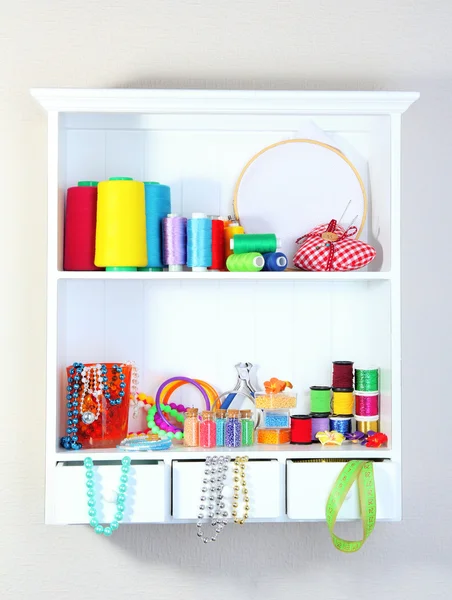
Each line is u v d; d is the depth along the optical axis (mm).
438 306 1701
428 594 1698
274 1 1695
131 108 1492
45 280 1650
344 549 1463
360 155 1673
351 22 1702
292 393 1559
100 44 1672
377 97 1500
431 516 1698
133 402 1583
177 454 1466
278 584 1685
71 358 1617
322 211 1624
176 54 1684
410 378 1697
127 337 1631
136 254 1480
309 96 1492
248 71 1693
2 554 1638
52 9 1664
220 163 1653
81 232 1508
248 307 1655
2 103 1651
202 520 1454
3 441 1641
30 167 1654
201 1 1687
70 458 1447
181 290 1645
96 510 1431
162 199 1545
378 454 1491
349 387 1591
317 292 1664
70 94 1458
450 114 1705
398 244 1519
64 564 1649
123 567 1660
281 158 1619
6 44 1655
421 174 1704
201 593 1673
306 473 1460
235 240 1507
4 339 1645
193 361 1645
